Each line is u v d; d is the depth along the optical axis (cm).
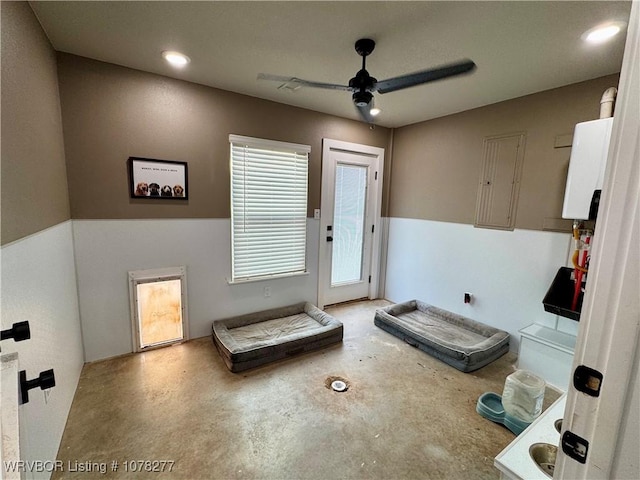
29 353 126
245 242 308
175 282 274
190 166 267
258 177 306
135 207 248
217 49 205
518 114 272
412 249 385
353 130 366
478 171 307
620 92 50
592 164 202
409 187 385
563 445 60
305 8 160
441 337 295
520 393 180
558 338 234
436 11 159
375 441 172
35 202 146
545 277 260
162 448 163
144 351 265
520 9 155
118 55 215
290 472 151
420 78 182
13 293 113
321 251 364
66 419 179
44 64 180
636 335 49
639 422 49
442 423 188
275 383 224
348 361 259
